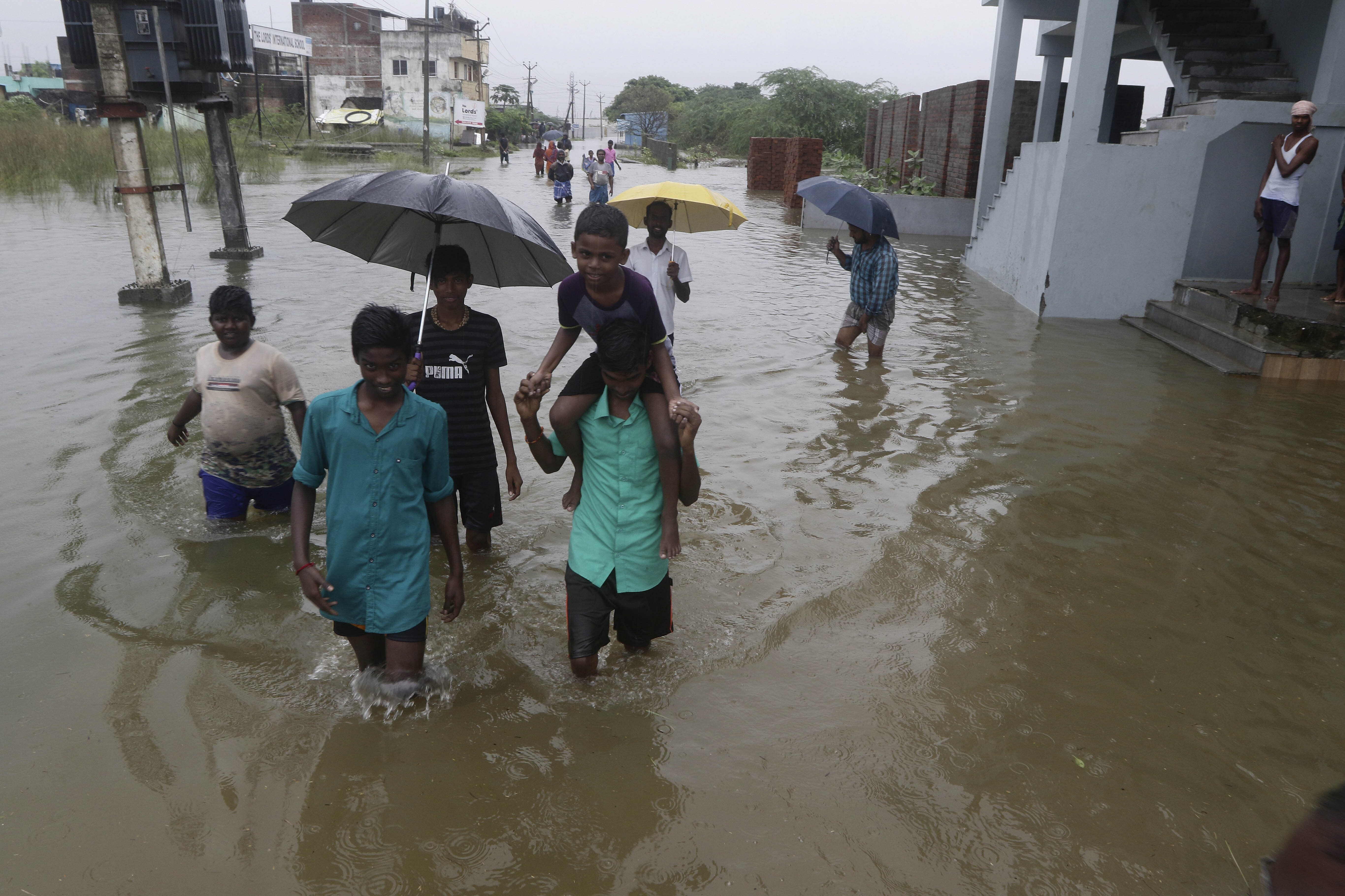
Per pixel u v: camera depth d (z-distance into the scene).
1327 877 1.27
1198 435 6.66
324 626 3.91
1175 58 12.64
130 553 4.43
